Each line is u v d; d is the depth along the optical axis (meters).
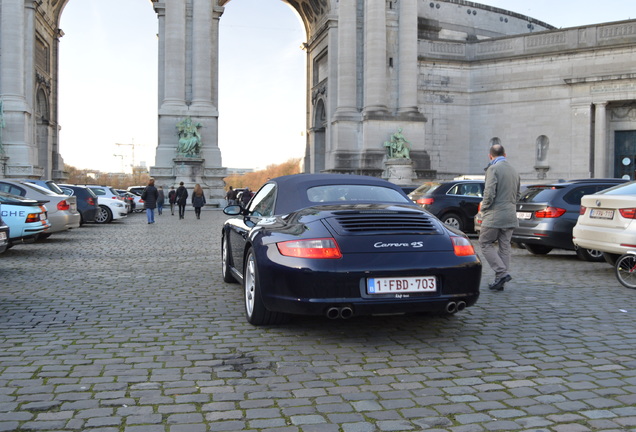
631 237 11.17
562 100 52.09
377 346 6.94
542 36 53.34
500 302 9.63
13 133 45.34
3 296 9.92
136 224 30.59
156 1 53.97
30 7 49.44
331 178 8.82
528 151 53.75
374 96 52.03
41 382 5.59
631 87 48.56
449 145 56.06
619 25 49.94
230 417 4.77
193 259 15.31
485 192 10.62
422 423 4.66
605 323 8.16
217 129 51.00
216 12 53.47
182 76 50.47
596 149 50.31
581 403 5.09
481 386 5.54
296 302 6.67
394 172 50.03
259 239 7.44
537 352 6.70
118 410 4.91
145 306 9.20
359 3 54.03
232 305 9.31
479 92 56.12
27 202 15.70
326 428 4.56
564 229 14.83
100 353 6.58
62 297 9.88
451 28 68.12
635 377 5.80
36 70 51.97
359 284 6.62
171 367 6.09
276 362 6.29
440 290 6.84
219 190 50.59
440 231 7.19
